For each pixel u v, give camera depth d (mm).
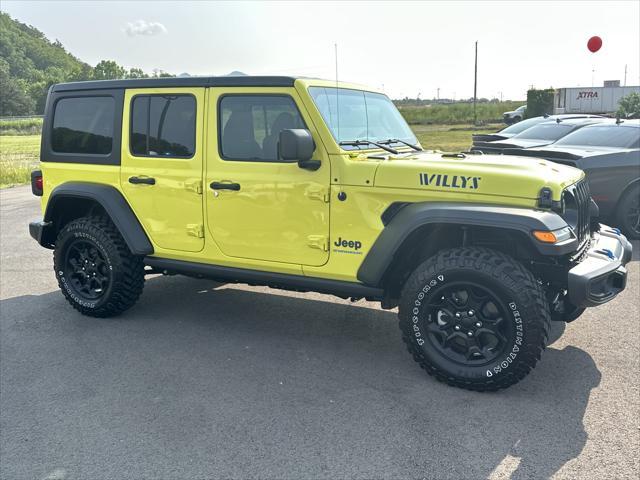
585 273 3695
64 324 5141
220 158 4469
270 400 3736
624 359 4277
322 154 4090
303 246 4242
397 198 3932
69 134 5262
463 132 30859
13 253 7980
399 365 4258
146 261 5012
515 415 3510
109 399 3775
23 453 3189
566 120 10656
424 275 3828
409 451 3152
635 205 7750
